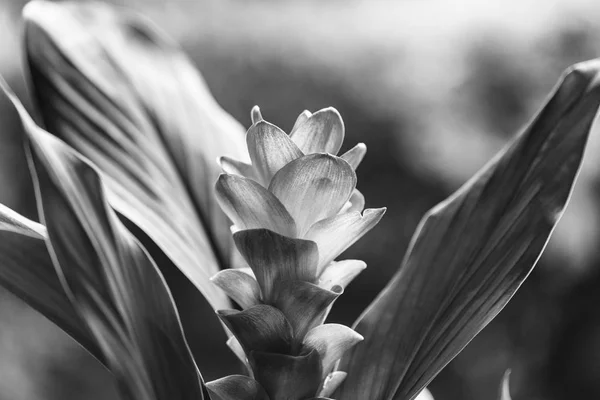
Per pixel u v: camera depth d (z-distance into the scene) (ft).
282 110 11.02
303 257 1.90
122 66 2.41
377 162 10.66
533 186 2.09
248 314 1.92
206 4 11.67
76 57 2.36
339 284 1.98
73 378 10.44
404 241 10.62
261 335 1.95
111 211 1.93
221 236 2.27
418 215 10.56
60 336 10.40
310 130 1.94
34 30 2.35
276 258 1.90
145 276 1.91
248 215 1.91
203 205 2.31
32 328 10.32
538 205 2.07
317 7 11.51
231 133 2.44
